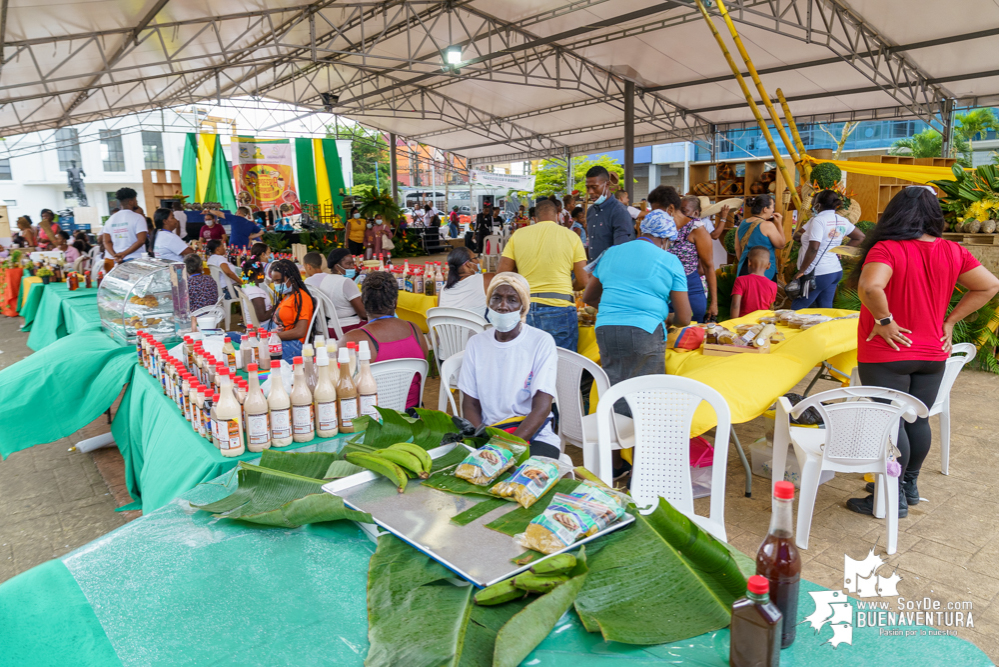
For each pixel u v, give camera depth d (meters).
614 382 3.02
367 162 39.59
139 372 2.95
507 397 2.28
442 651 0.94
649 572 1.13
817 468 2.56
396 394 2.75
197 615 1.09
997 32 8.77
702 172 10.10
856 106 12.65
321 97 17.23
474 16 11.27
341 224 17.27
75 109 14.47
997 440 3.71
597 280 3.30
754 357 2.96
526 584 1.07
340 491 1.48
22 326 7.81
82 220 20.34
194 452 1.99
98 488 3.48
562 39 11.20
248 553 1.30
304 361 2.17
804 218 5.95
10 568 2.67
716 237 7.27
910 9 8.63
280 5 9.95
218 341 2.64
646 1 9.52
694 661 0.95
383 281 2.84
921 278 2.57
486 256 8.71
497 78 14.50
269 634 1.04
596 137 18.50
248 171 19.34
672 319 3.08
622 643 1.00
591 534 1.23
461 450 1.69
